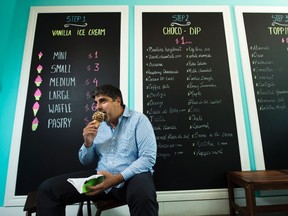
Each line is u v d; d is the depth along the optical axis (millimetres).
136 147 1177
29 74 1691
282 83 1783
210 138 1668
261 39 1846
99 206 1124
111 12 1831
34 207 1065
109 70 1735
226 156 1646
